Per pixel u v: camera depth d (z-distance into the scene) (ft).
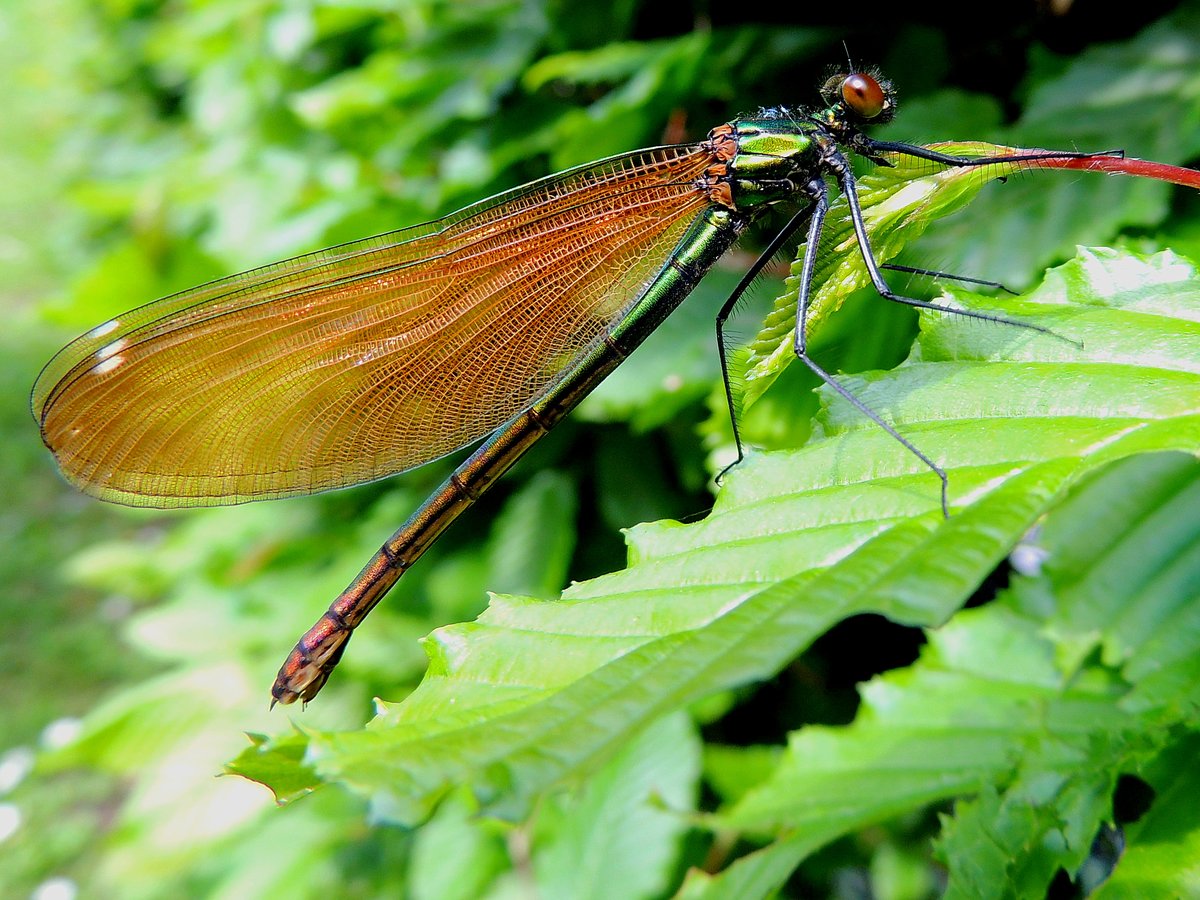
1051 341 0.37
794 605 0.33
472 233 0.43
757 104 0.49
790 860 0.39
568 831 0.50
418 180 0.57
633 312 0.44
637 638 0.36
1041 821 0.37
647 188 0.43
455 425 0.44
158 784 0.59
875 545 0.35
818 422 0.38
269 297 0.43
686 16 0.51
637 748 0.50
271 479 0.44
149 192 0.70
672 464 0.52
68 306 0.67
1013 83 0.46
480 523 0.56
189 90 0.97
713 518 0.37
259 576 0.65
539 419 0.44
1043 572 0.39
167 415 0.43
